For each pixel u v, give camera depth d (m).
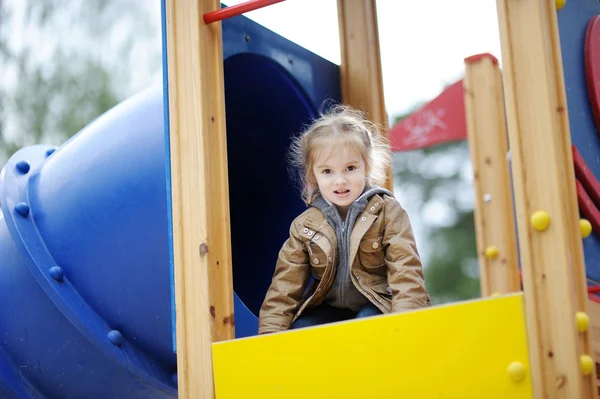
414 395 1.61
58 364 2.83
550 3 1.82
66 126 11.41
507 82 1.78
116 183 2.82
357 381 1.67
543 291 1.71
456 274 10.52
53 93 11.55
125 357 2.70
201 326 2.03
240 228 3.47
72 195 2.91
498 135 3.77
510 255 3.68
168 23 2.21
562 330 1.68
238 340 1.81
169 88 2.17
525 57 1.78
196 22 2.16
